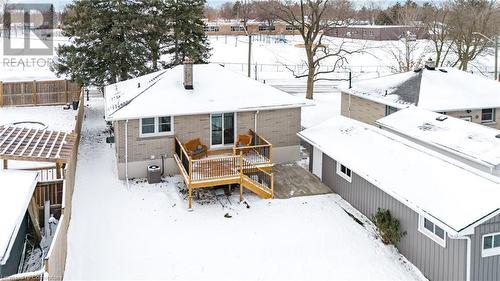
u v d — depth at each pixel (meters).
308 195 19.41
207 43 38.59
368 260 14.80
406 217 14.96
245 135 21.44
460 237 12.26
